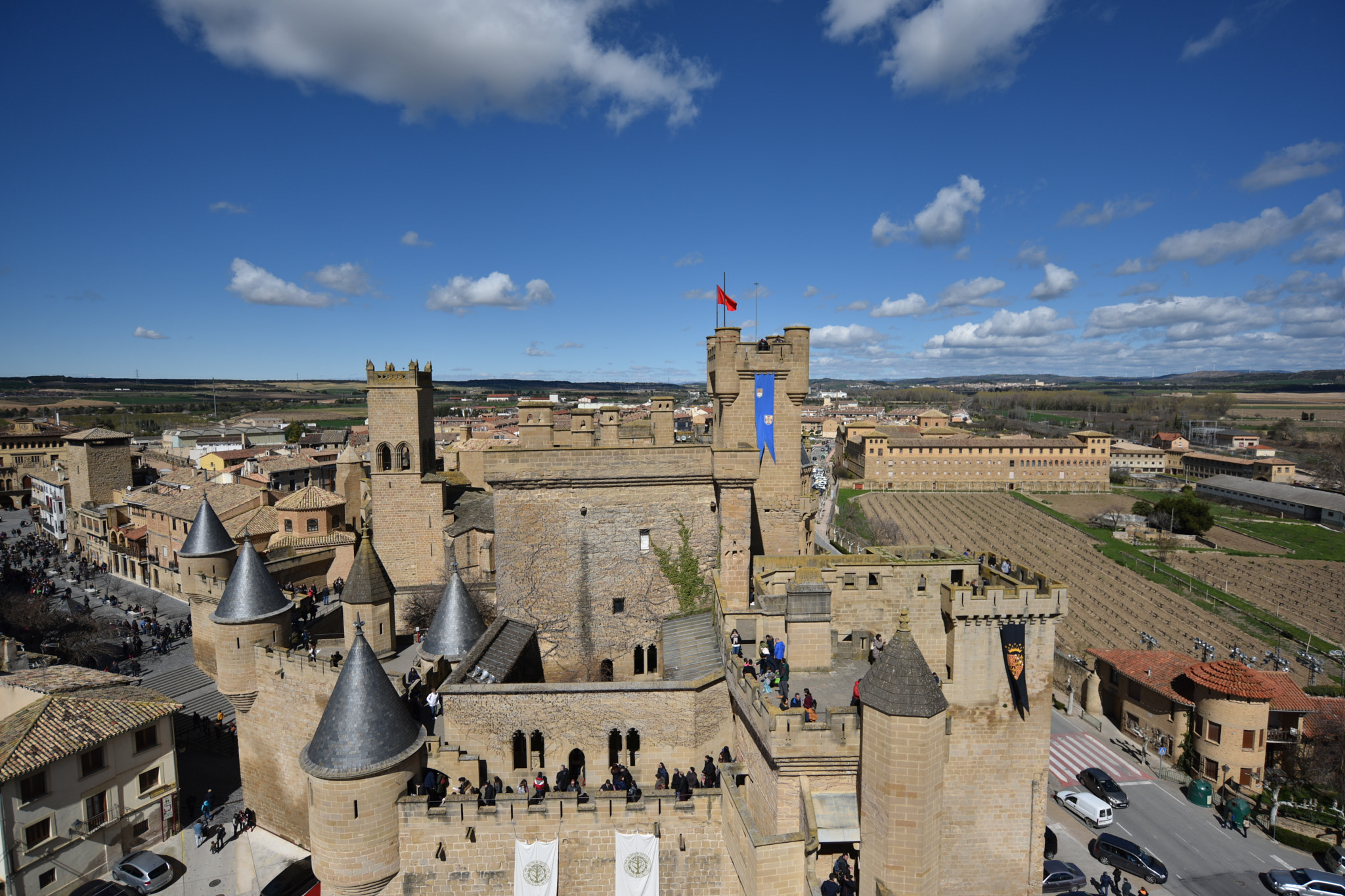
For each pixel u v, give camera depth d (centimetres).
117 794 4753
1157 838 5775
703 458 4684
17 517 16562
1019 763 3938
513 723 3616
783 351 5147
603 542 4678
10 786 4175
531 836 3225
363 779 3088
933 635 4066
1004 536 19438
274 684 4603
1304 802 6091
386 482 7475
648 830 3234
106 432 13412
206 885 4550
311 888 4344
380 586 4966
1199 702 6706
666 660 4228
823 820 2973
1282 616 13200
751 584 4778
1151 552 17425
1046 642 3916
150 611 9769
